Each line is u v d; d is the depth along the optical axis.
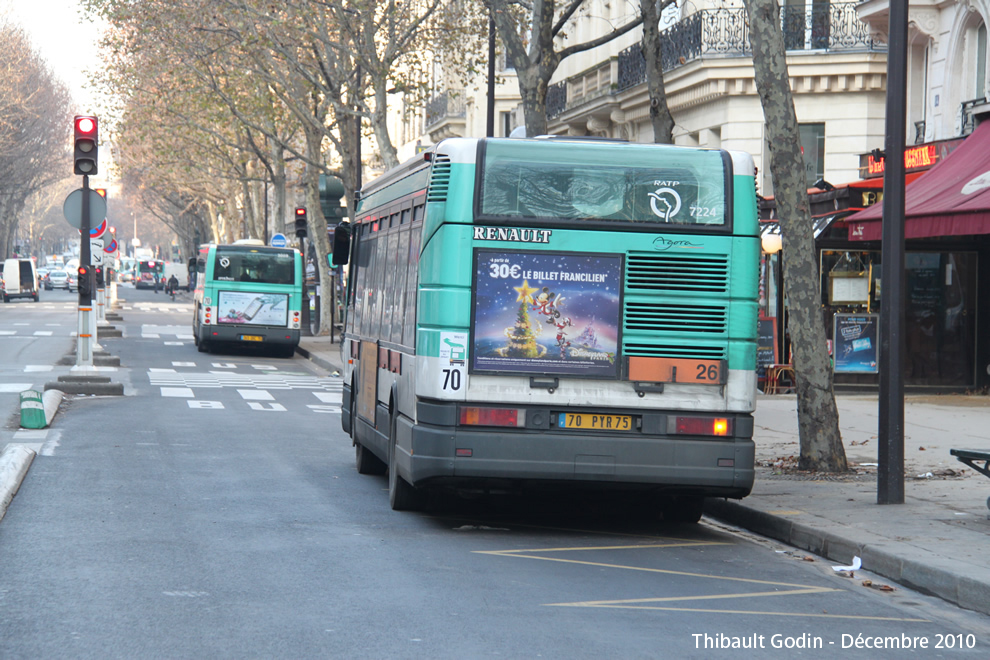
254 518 13.30
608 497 14.09
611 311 12.72
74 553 11.07
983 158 25.80
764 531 13.58
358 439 17.52
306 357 48.50
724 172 12.94
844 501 14.46
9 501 13.80
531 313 12.66
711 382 12.78
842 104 37.69
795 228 17.02
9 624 8.48
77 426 21.95
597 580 10.64
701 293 12.84
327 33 45.09
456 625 8.75
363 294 18.28
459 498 15.58
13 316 72.56
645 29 24.89
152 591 9.60
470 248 12.63
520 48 29.84
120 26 48.25
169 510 13.63
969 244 29.58
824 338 17.16
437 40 47.84
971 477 16.28
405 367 13.73
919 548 11.41
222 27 45.94
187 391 30.91
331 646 8.05
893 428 14.17
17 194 125.44
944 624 9.42
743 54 37.69
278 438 21.58
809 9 37.69
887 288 14.17
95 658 7.65
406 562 11.12
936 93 32.84
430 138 73.06
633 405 12.69
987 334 29.56
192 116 64.44
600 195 12.79
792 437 21.28
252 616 8.86
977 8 30.41
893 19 14.10
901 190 14.07
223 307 47.25
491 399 12.60
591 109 47.56
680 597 10.04
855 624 9.30
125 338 55.66
